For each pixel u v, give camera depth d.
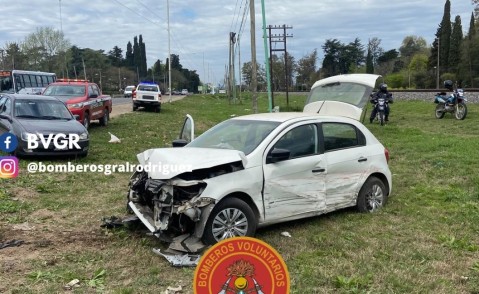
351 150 6.72
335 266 4.88
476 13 61.94
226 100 61.38
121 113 28.41
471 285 4.50
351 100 13.76
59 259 5.03
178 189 5.25
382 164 7.14
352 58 99.25
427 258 5.17
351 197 6.70
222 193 5.22
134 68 129.75
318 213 6.25
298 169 5.96
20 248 5.33
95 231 6.03
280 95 61.12
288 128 6.10
